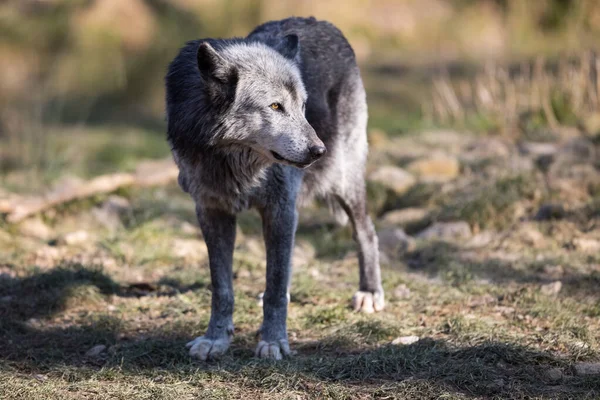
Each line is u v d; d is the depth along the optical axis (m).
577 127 16.22
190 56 7.64
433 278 10.16
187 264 11.00
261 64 7.21
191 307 9.01
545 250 10.81
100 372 7.04
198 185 7.56
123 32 23.95
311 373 6.93
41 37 23.70
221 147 7.30
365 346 7.81
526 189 12.80
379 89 23.03
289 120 7.14
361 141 9.33
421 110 20.20
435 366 6.92
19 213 12.29
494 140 15.89
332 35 9.35
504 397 6.39
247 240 12.16
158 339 8.05
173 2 24.94
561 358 7.13
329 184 8.92
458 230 11.84
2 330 8.30
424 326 8.31
